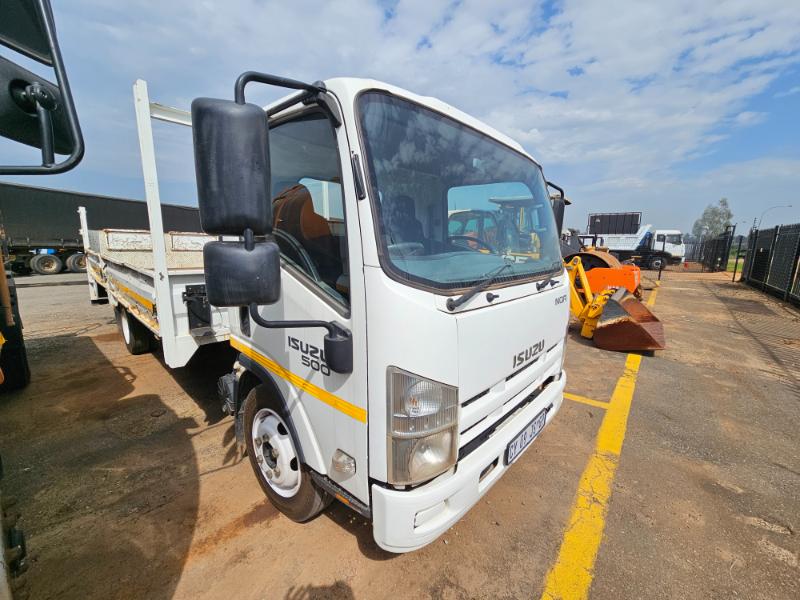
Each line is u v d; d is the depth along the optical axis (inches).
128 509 95.8
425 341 58.2
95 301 287.0
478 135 86.7
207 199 46.7
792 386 180.2
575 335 263.6
